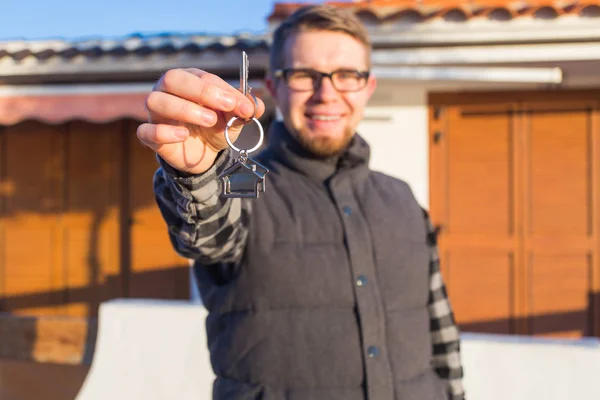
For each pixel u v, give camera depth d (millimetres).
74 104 4723
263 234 1386
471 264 5035
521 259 4980
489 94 4992
